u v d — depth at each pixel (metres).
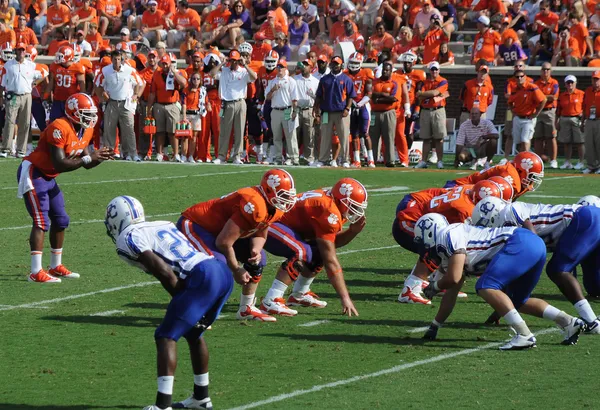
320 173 46.88
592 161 49.50
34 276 25.83
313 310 23.34
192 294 15.42
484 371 18.25
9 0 68.38
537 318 22.70
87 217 35.88
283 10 62.06
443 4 61.78
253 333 21.12
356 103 49.94
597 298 24.27
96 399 16.48
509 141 51.59
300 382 17.52
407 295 24.22
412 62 51.03
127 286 25.50
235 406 16.12
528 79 50.12
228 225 19.97
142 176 45.53
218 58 51.34
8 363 18.66
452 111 59.53
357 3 63.25
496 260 19.55
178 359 19.22
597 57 58.12
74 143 25.52
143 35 64.12
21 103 51.25
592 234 21.09
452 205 23.70
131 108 50.72
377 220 35.84
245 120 50.88
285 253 22.58
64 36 65.19
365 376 17.91
